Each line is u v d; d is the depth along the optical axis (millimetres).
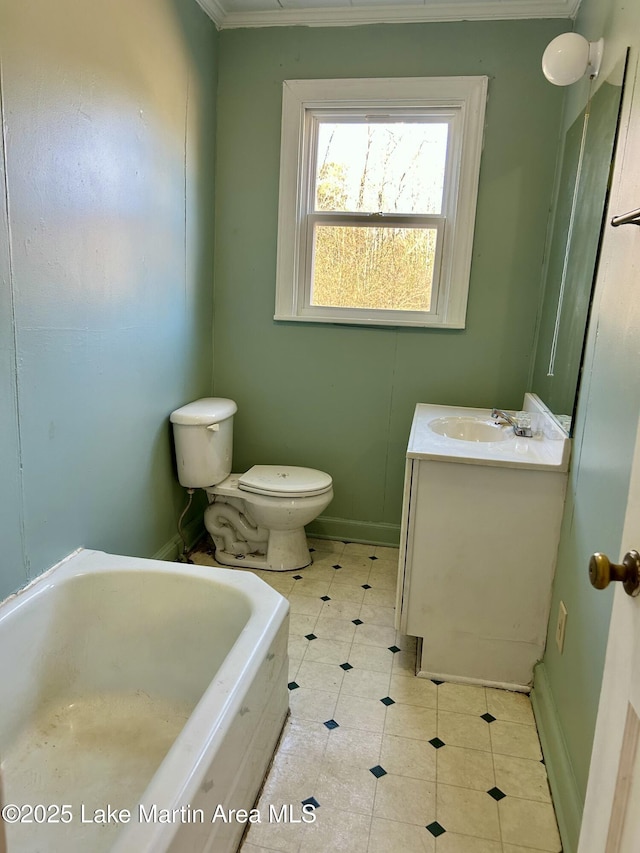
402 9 2539
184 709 1714
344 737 1727
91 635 1760
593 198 1817
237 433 3105
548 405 2275
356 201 2846
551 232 2557
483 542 1931
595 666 1388
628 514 780
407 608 2016
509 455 1913
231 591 1704
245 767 1366
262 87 2748
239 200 2865
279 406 3037
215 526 2793
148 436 2338
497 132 2586
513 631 1970
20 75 1461
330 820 1447
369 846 1385
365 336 2875
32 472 1629
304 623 2322
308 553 2850
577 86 2246
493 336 2756
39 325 1609
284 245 2850
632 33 1515
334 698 1896
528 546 1908
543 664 1942
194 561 2795
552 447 1992
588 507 1586
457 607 1986
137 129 2055
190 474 2551
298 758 1636
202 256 2779
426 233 2789
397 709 1861
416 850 1381
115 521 2115
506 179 2611
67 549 1824
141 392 2244
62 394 1735
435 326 2773
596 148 1832
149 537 2408
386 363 2883
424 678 2025
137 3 1996
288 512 2600
